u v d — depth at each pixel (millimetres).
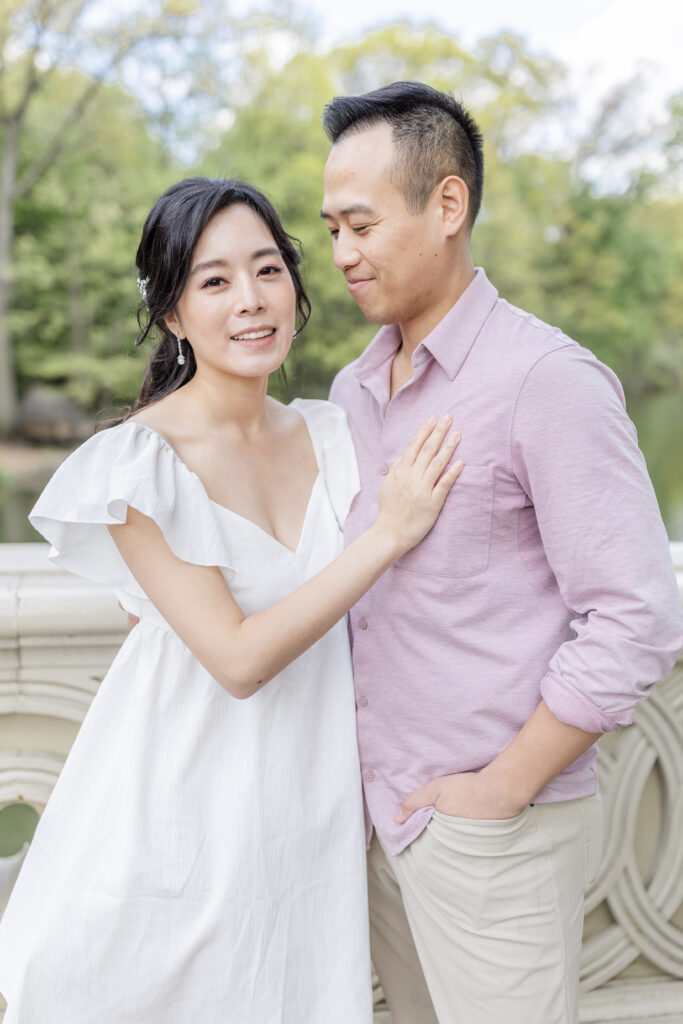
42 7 15086
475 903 1239
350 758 1317
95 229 15992
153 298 1279
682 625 1146
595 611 1146
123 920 1206
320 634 1184
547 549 1180
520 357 1191
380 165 1222
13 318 15734
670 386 17109
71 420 15984
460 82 16781
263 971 1229
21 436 15891
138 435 1229
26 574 1625
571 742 1149
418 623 1254
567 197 16969
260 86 16000
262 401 1334
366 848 1351
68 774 1290
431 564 1233
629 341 17000
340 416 1425
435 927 1294
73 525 1237
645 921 1718
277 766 1258
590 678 1122
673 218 17156
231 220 1229
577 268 16859
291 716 1276
